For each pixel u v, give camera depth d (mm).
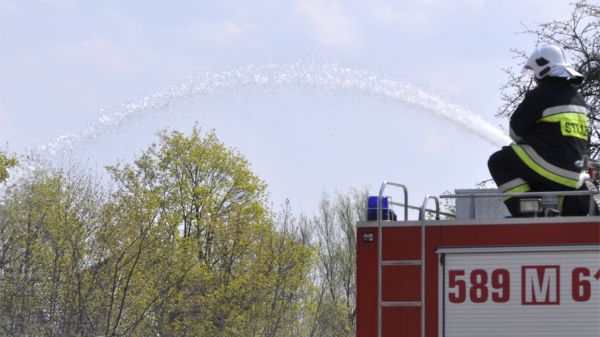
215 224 93750
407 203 20141
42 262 62594
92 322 64188
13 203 61625
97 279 66688
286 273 94438
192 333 82750
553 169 19094
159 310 75125
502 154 19625
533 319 17953
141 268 69750
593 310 17688
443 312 18422
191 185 95312
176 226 77125
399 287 18719
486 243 18344
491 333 18156
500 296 18172
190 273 80438
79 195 66000
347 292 127875
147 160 91688
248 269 93438
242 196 96750
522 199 18703
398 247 18828
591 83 46188
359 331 18797
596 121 44938
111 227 68500
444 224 18609
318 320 113625
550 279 17953
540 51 19828
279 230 99562
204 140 95750
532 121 19406
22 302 60062
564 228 17969
